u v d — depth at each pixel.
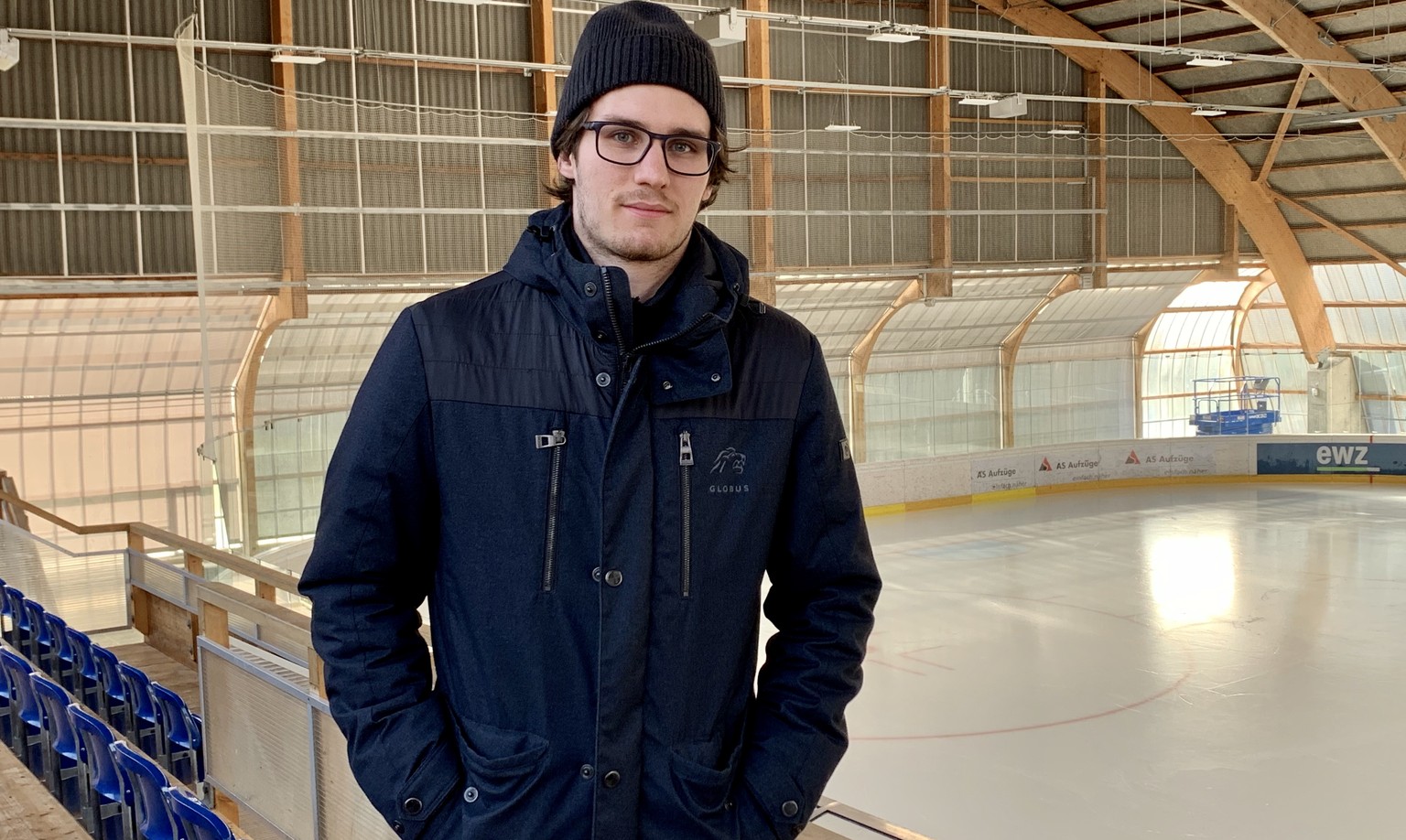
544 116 19.48
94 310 17.80
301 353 18.56
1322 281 28.42
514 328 1.59
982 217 24.69
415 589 1.67
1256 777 8.63
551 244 1.63
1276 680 10.91
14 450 18.44
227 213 14.83
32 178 16.39
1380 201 25.98
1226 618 13.13
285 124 16.42
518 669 1.54
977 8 24.38
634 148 1.53
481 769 1.52
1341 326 29.02
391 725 1.57
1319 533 17.67
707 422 1.58
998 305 26.11
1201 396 30.95
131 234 17.00
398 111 18.19
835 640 1.70
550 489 1.54
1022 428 27.95
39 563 8.04
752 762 1.64
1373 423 29.03
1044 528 18.45
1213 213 27.72
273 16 17.38
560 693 1.53
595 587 1.53
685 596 1.56
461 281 18.95
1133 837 7.64
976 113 24.52
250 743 3.96
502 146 19.09
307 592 1.62
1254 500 20.75
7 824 2.71
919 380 26.28
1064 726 9.79
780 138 22.00
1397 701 10.26
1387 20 21.89
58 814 2.76
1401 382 28.30
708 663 1.58
